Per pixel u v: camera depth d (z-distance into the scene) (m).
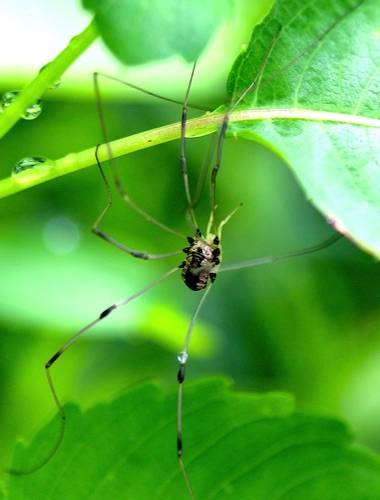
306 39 0.11
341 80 0.11
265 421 0.11
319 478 0.11
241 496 0.11
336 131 0.11
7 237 0.15
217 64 0.14
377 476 0.11
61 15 0.14
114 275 0.15
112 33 0.10
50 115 0.15
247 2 0.13
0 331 0.15
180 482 0.11
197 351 0.15
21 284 0.14
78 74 0.14
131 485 0.11
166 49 0.10
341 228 0.10
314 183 0.10
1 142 0.15
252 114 0.11
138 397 0.11
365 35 0.11
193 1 0.10
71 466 0.11
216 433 0.11
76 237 0.15
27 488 0.11
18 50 0.14
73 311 0.14
